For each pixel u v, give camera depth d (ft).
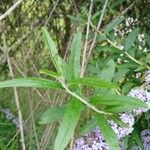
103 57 1.90
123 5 2.43
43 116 1.08
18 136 2.20
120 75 1.50
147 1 2.44
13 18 2.73
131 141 1.65
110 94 1.06
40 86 0.97
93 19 1.93
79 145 1.17
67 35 2.63
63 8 2.64
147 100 1.31
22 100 2.66
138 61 1.69
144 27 2.47
